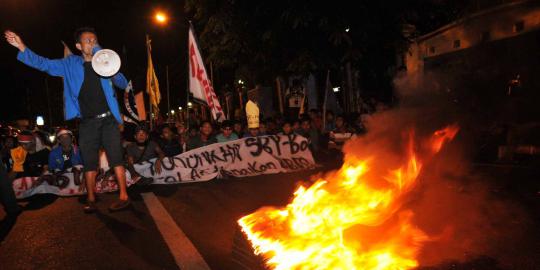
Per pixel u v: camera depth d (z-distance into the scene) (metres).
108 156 5.10
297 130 9.91
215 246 3.75
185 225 4.43
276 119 11.85
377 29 9.98
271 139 8.47
